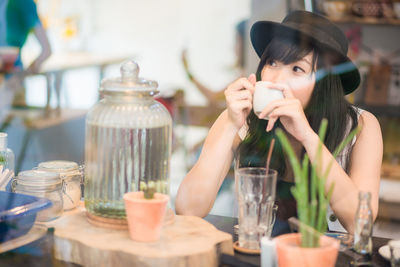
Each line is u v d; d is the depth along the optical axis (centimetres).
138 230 93
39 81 324
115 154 103
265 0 333
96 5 475
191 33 454
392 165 287
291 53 128
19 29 269
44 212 110
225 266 94
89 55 452
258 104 122
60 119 333
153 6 473
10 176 121
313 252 79
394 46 298
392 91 299
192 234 98
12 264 93
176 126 343
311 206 83
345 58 133
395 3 292
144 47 480
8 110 308
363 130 144
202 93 361
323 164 122
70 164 125
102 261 91
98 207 103
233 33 433
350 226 123
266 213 100
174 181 309
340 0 297
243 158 149
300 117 120
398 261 92
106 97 108
